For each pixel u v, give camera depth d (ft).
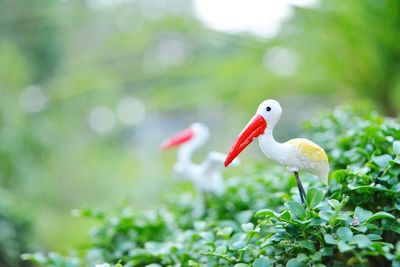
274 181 5.92
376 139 4.49
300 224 3.37
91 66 18.53
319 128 6.60
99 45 19.90
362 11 10.00
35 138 14.76
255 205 5.68
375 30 10.03
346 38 10.66
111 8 16.57
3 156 12.92
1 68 14.57
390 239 3.94
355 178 3.98
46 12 16.30
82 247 5.90
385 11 9.73
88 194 16.60
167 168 17.13
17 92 14.93
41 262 5.13
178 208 6.64
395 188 3.70
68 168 16.58
